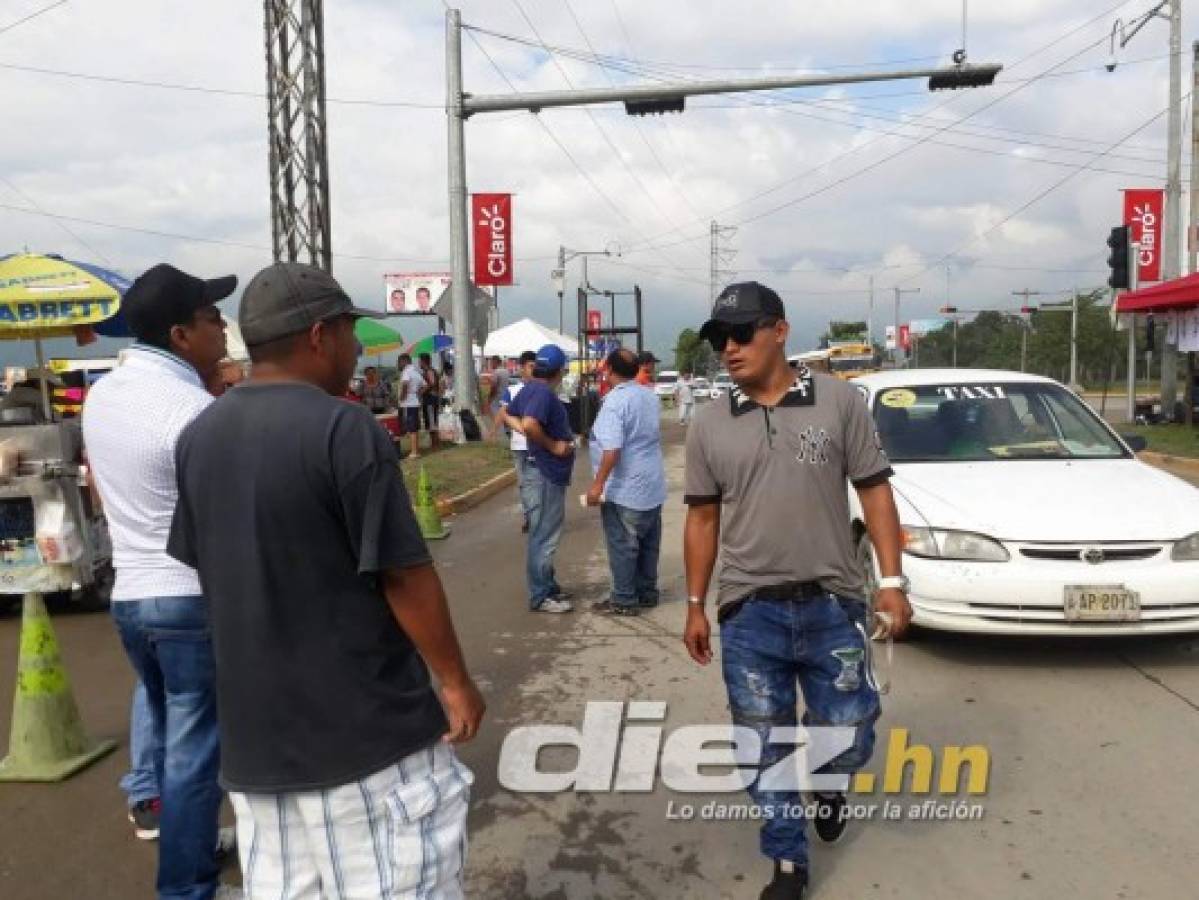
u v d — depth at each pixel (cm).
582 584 790
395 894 211
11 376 1304
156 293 313
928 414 671
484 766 433
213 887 313
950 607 521
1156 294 1931
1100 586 502
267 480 205
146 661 324
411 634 214
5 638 676
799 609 309
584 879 339
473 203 2039
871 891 325
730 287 314
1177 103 2206
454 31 1739
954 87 1620
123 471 301
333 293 225
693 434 325
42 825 389
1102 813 371
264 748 210
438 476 1433
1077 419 664
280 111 1497
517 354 2511
